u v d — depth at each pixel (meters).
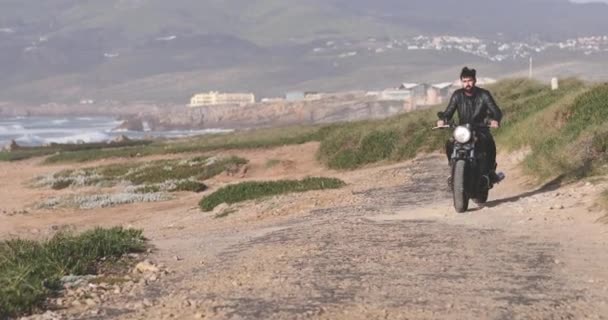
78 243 14.65
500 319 9.32
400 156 44.03
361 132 49.12
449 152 18.92
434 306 9.90
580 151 22.91
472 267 12.16
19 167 76.75
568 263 12.34
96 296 11.52
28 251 14.30
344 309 9.85
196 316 9.81
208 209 30.20
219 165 50.59
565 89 43.31
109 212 36.19
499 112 18.38
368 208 22.39
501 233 15.25
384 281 11.29
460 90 18.72
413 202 22.95
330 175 43.94
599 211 16.20
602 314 9.54
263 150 60.47
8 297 10.66
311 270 12.19
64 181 53.66
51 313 10.48
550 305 9.90
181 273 13.09
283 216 23.73
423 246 13.94
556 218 16.42
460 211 18.52
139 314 10.25
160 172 51.91
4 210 40.06
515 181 24.61
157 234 23.94
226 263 13.58
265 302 10.36
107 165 62.47
